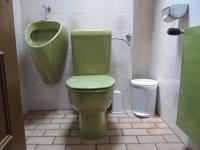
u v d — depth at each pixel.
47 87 1.98
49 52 1.63
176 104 1.47
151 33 2.04
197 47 1.01
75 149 1.31
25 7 1.83
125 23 1.85
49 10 1.83
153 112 1.83
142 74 2.14
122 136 1.47
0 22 0.78
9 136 0.81
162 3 1.72
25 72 1.94
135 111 1.86
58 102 2.02
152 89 1.77
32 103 2.01
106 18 1.85
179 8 1.25
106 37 1.68
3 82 0.78
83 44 1.69
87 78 1.54
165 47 1.66
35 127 1.64
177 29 1.20
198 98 1.00
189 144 1.29
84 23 1.86
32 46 1.60
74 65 1.74
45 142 1.40
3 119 0.78
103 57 1.72
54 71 1.78
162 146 1.33
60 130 1.58
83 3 1.83
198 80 1.00
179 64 1.40
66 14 1.85
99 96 1.27
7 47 0.83
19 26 1.82
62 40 1.70
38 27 1.75
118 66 1.92
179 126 1.24
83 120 1.44
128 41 1.87
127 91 1.96
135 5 2.01
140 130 1.56
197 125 1.02
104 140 1.42
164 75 1.69
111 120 1.75
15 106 0.89
